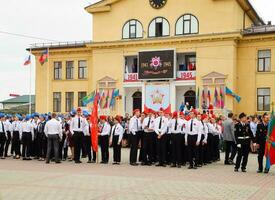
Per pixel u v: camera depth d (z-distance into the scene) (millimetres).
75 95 48562
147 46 43469
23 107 68562
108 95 45000
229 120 21062
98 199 10891
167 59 42031
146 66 42875
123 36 45000
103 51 45469
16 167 18641
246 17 45375
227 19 40844
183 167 19250
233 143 20969
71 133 21109
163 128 19547
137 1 44500
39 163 20594
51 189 12461
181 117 19438
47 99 49844
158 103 42656
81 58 48344
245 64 41250
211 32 41312
